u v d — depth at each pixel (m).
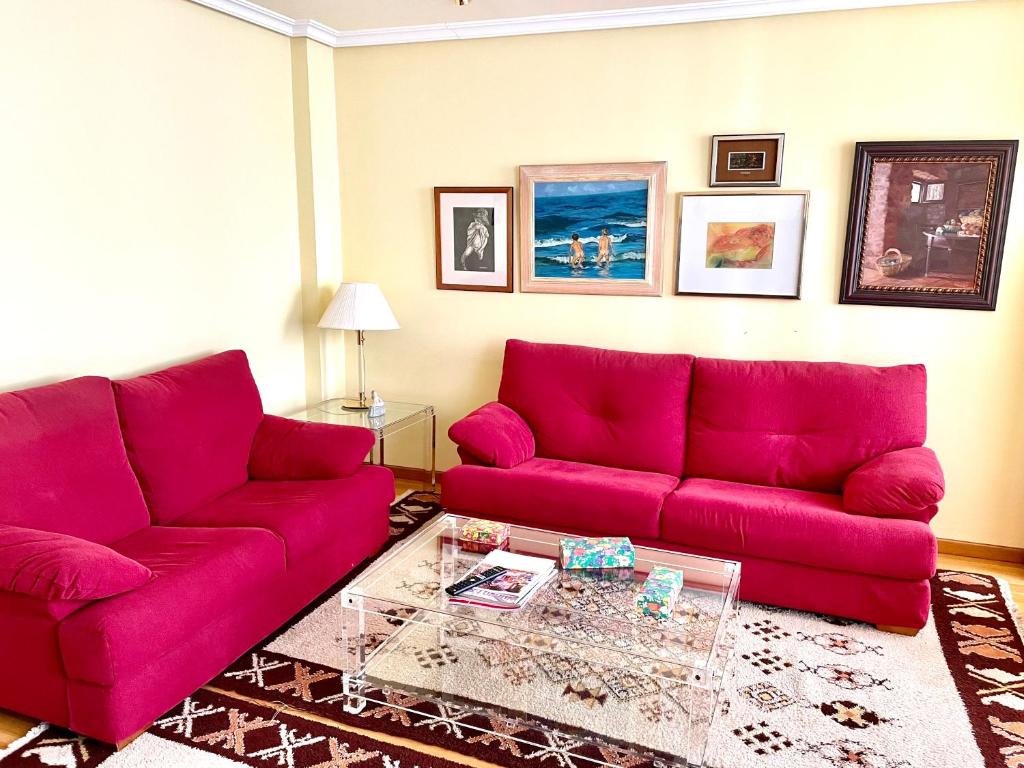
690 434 3.54
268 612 2.67
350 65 4.15
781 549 2.83
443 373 4.31
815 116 3.45
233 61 3.57
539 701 2.36
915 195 3.34
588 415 3.69
